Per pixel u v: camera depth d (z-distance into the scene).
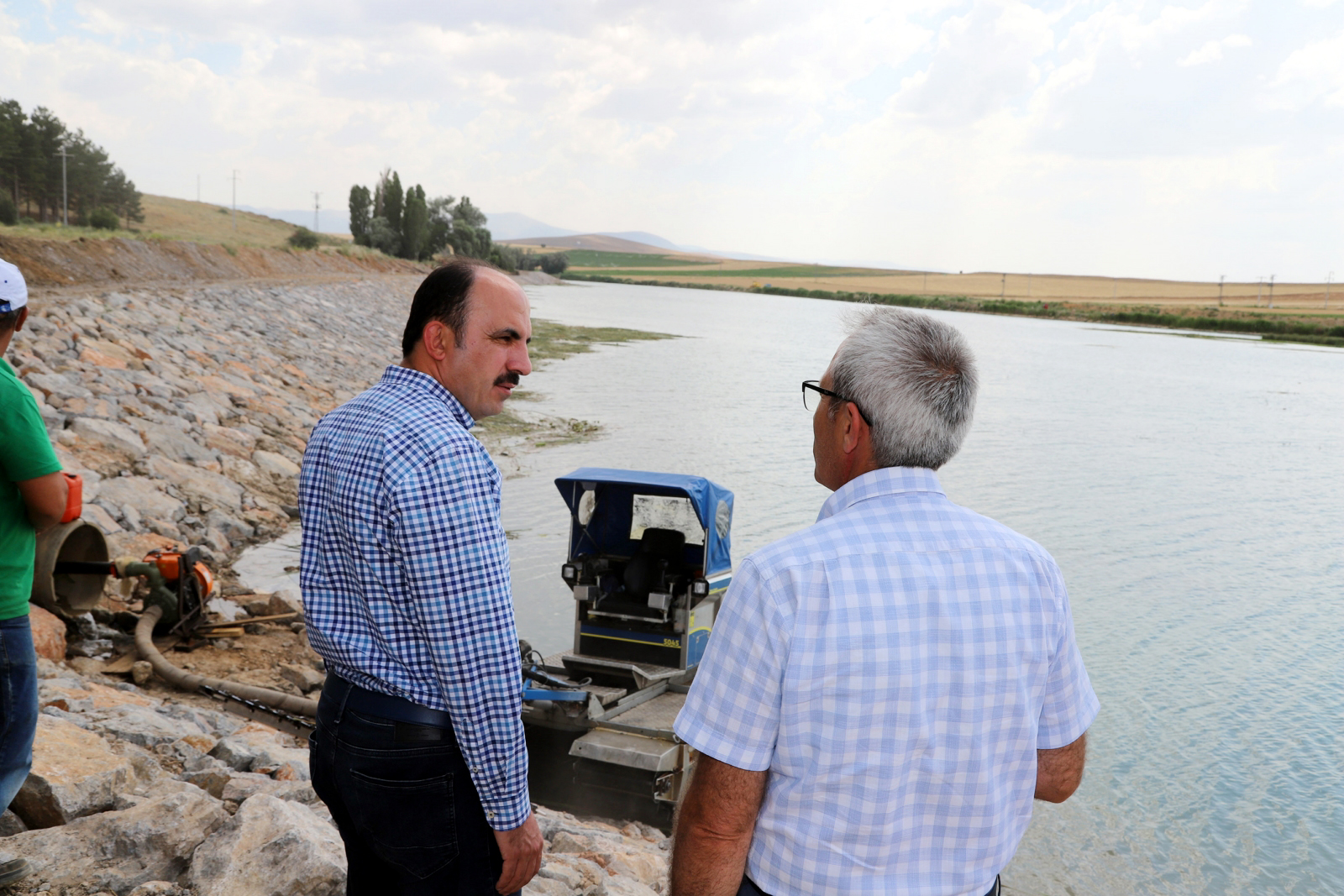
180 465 14.74
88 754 4.43
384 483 2.33
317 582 2.51
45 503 3.01
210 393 20.08
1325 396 43.56
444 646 2.34
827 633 1.84
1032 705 1.98
